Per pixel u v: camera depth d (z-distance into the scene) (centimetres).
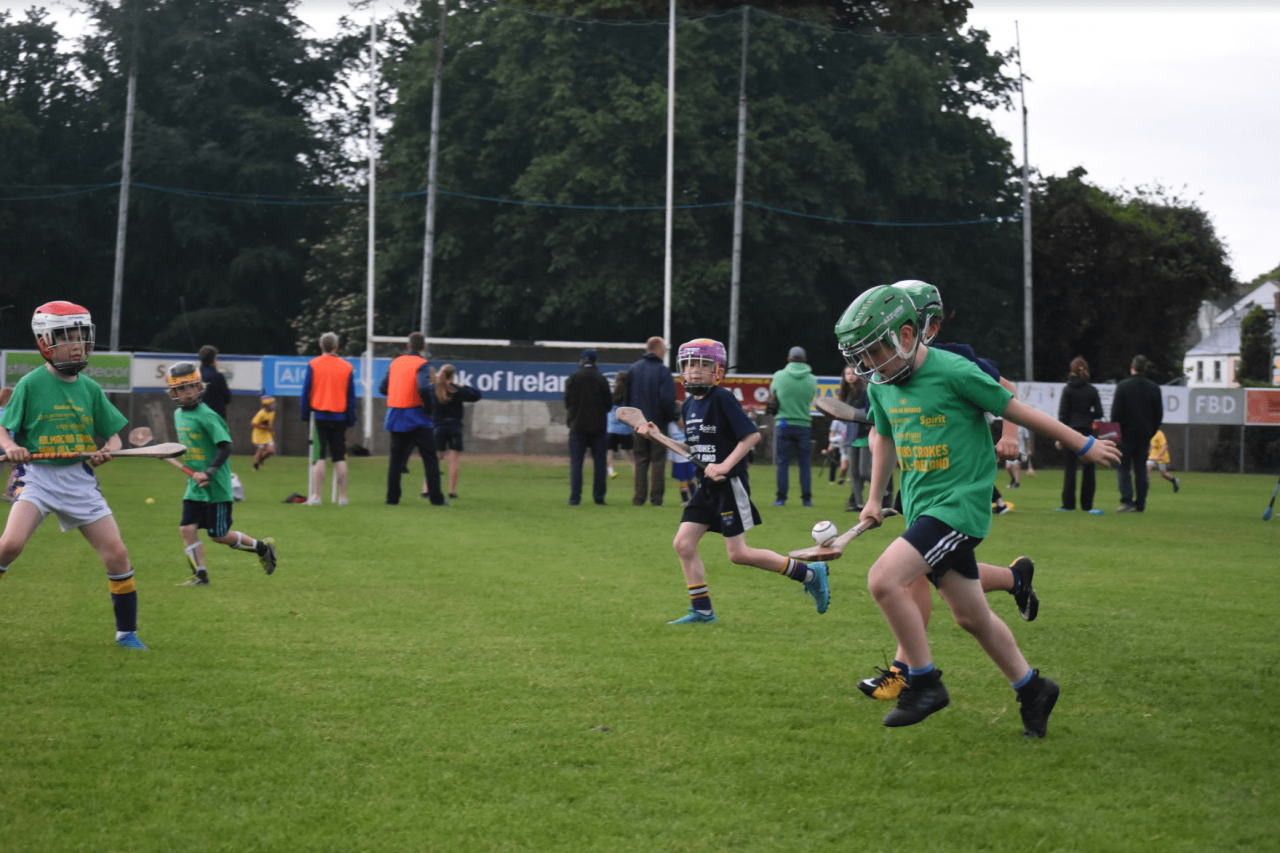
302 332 8312
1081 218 7612
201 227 8644
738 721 1031
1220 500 3703
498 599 1638
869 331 966
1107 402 5494
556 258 6612
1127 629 1471
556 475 4316
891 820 799
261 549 1781
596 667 1227
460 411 3300
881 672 1111
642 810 815
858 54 6938
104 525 1295
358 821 789
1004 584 1112
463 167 7012
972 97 7319
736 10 6675
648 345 3156
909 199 7081
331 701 1083
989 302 7394
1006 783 876
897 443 1006
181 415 1720
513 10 6731
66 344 1270
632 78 6744
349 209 8969
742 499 1445
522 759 921
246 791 844
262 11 8975
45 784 852
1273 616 1566
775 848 751
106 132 8956
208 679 1160
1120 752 955
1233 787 870
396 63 7662
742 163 6006
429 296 6097
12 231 8706
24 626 1414
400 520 2673
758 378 5372
